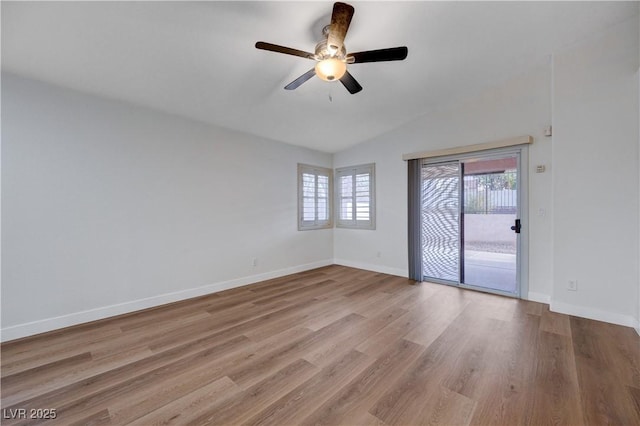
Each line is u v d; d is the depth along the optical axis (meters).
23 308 2.57
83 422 1.56
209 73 2.77
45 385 1.88
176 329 2.75
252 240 4.42
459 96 3.84
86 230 2.90
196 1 1.94
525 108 3.45
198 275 3.79
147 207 3.32
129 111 3.19
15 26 1.98
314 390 1.82
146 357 2.23
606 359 2.13
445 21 2.42
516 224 3.54
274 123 4.09
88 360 2.19
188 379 1.95
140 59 2.46
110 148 3.05
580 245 2.94
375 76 3.18
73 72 2.56
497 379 1.91
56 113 2.73
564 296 3.04
